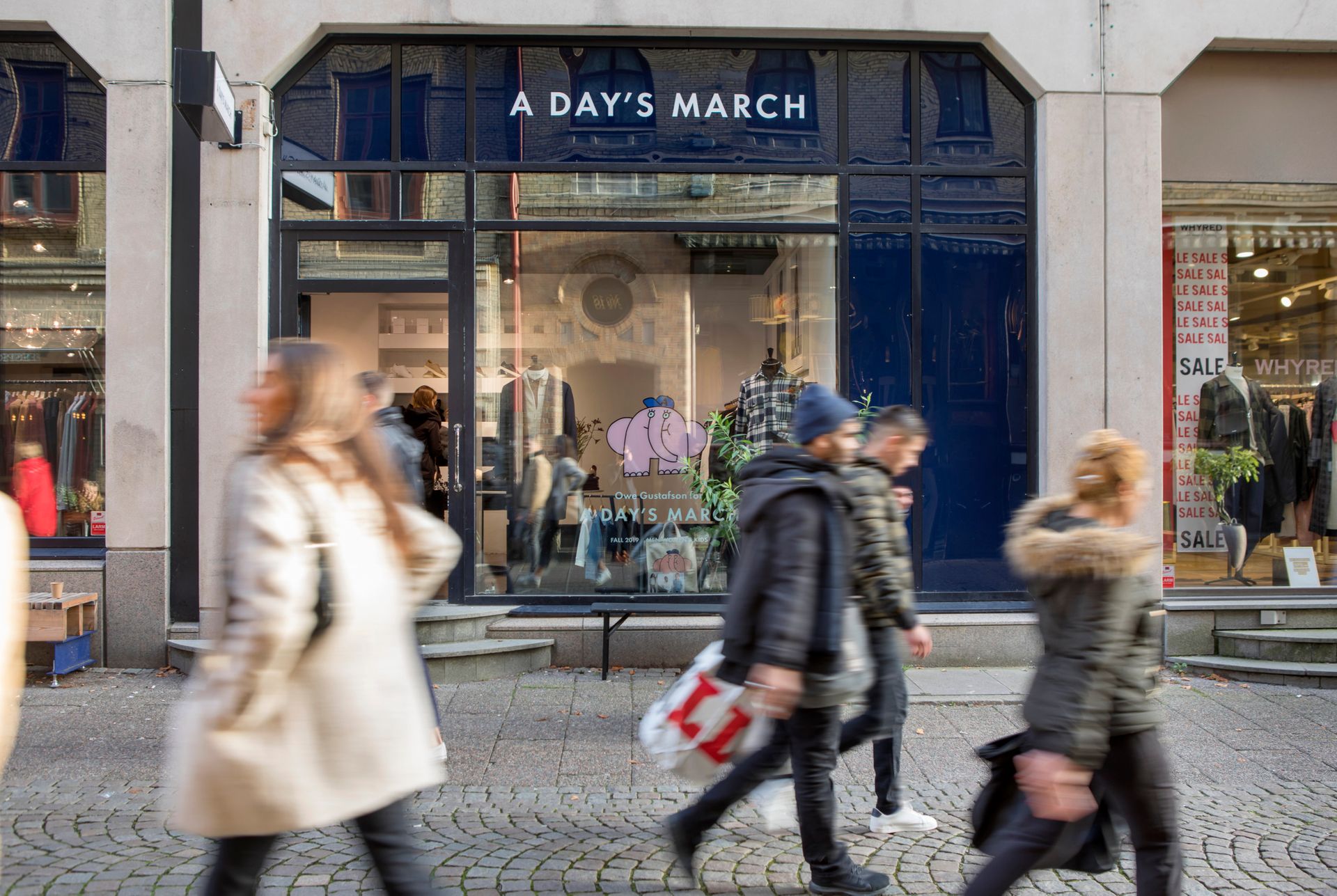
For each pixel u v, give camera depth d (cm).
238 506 244
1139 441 749
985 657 740
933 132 769
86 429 756
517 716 609
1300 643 728
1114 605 275
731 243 776
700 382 777
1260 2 752
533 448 768
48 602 665
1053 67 745
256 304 717
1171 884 284
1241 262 807
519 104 758
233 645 233
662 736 372
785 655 313
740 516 346
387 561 267
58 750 532
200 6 721
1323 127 795
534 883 373
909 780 506
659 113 765
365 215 750
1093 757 269
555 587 768
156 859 389
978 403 769
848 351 766
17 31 736
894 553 386
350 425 270
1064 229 747
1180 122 787
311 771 245
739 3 735
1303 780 509
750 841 420
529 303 766
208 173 716
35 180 750
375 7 725
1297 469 820
